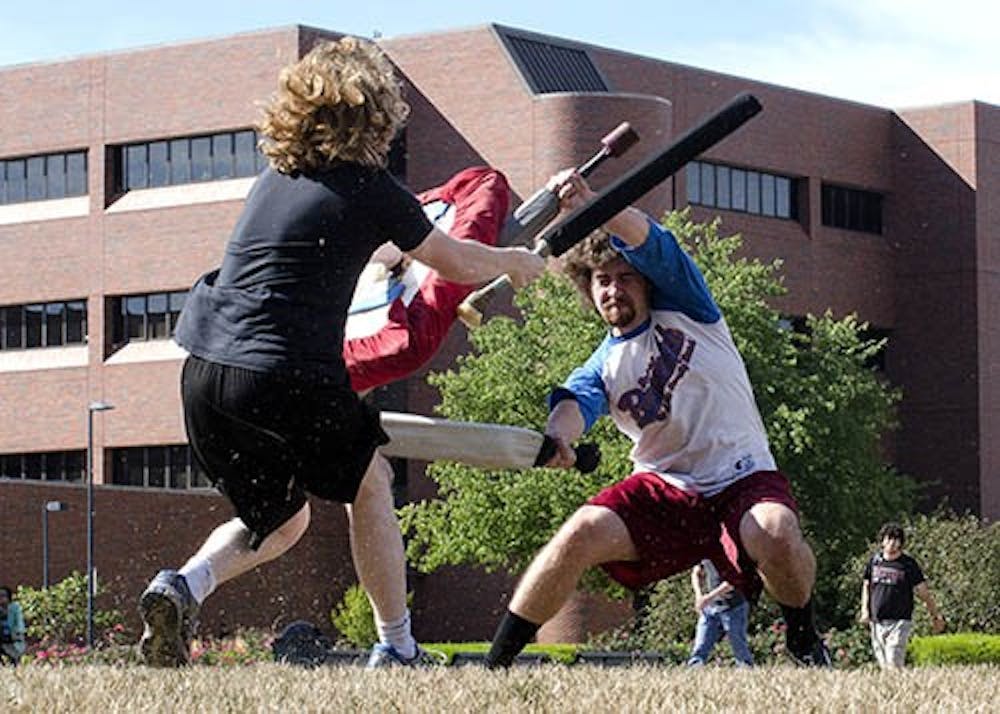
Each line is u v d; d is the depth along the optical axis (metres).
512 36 52.84
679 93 56.72
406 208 6.93
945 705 6.79
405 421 7.94
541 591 8.39
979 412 61.00
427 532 45.09
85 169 55.56
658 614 33.31
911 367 62.09
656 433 8.50
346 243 6.84
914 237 62.12
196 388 6.91
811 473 44.66
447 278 7.18
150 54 54.47
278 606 48.28
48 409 55.12
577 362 41.53
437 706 6.47
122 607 45.47
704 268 44.47
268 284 6.82
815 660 8.66
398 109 6.94
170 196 54.09
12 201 56.66
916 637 31.80
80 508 44.81
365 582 8.70
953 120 61.66
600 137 50.34
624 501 8.43
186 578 7.75
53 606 40.78
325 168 6.86
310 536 49.09
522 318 49.97
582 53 54.19
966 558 34.28
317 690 7.08
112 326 54.78
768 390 43.09
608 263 8.48
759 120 58.69
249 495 7.08
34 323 56.00
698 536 8.43
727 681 8.01
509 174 51.47
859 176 61.50
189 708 6.43
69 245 55.22
